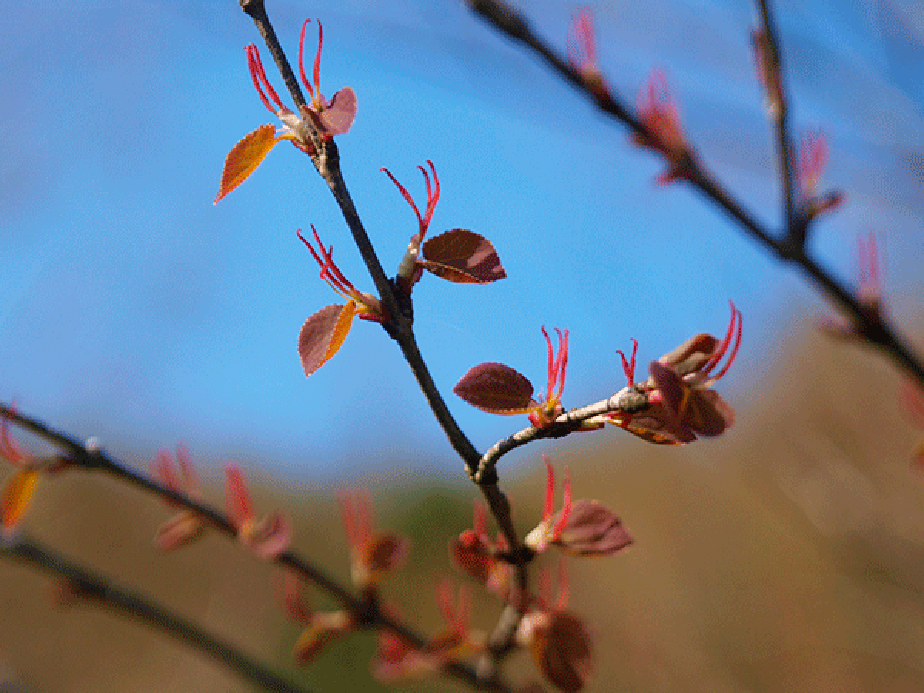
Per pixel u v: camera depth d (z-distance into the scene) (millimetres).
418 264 731
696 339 722
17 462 771
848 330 814
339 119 723
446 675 793
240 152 728
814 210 806
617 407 720
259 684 814
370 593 801
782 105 800
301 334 727
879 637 1581
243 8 731
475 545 743
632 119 802
